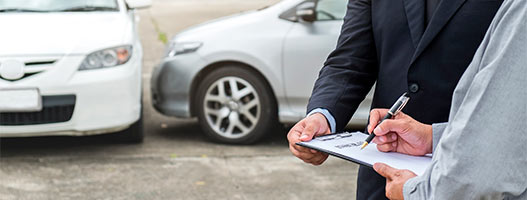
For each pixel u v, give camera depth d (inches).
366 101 207.3
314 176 192.9
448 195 50.0
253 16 221.9
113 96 201.6
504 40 49.6
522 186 48.9
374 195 73.9
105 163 202.5
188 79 222.8
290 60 213.2
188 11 687.7
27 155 211.0
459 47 63.3
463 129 49.5
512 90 48.3
